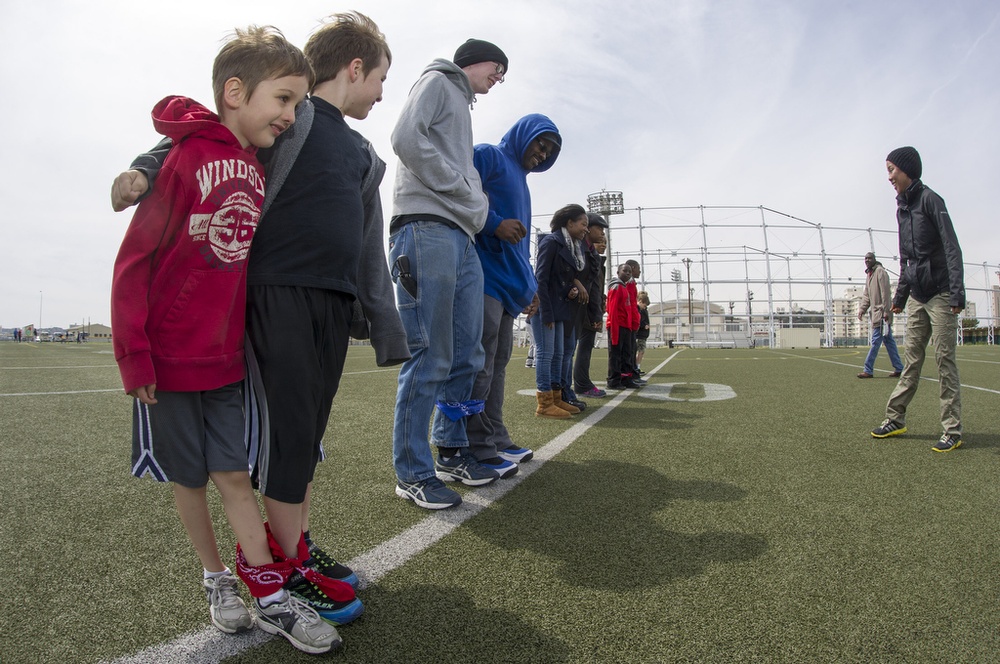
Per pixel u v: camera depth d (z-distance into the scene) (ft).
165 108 3.94
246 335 4.41
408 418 7.14
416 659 3.81
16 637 4.05
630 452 10.00
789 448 10.26
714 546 5.73
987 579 5.00
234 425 4.26
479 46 8.26
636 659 3.80
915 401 16.61
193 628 4.23
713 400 17.22
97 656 3.83
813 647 3.95
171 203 3.78
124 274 3.67
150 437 4.02
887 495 7.45
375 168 5.40
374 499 7.32
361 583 4.93
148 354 3.71
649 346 129.70
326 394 4.66
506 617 4.36
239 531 4.14
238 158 4.06
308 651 3.88
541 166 9.57
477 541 5.89
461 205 7.14
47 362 39.06
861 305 26.08
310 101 4.80
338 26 5.16
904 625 4.25
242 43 4.02
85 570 5.18
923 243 10.52
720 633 4.12
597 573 5.12
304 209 4.47
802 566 5.26
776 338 127.34
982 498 7.33
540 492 7.62
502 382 9.55
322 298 4.54
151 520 6.51
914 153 10.91
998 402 16.29
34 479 8.19
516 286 8.94
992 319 137.69
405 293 7.07
